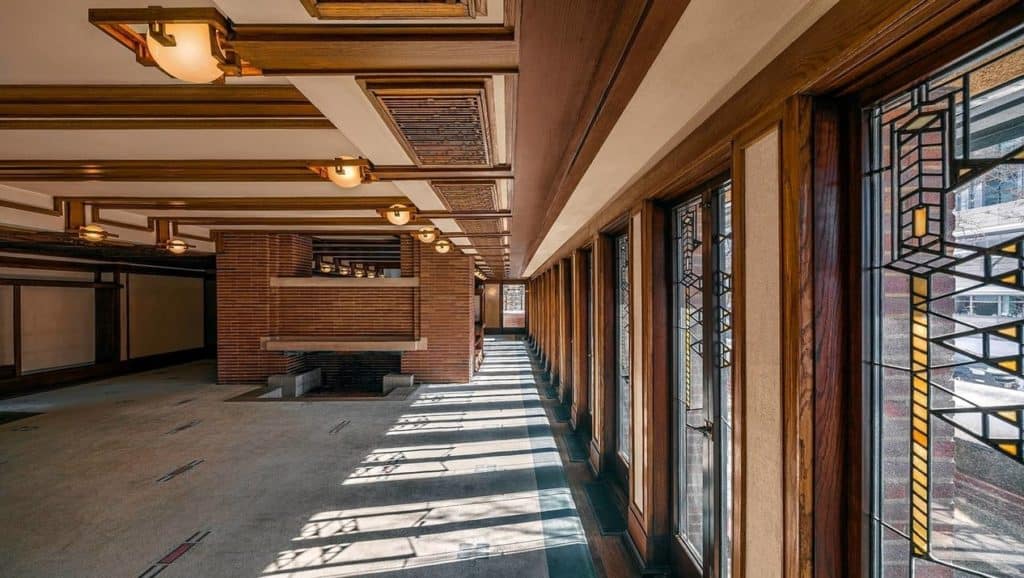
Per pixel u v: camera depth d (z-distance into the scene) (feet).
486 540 9.98
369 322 27.04
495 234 19.25
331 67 4.45
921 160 3.17
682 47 3.86
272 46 4.05
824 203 3.68
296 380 25.68
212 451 15.75
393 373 28.78
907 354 3.29
